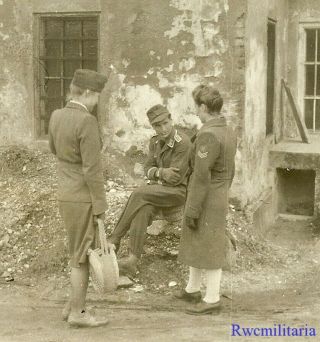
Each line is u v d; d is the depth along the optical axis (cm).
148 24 780
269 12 883
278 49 959
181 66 775
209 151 519
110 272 495
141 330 509
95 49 820
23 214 701
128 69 793
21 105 840
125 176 802
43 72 839
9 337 493
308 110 1016
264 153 889
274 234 872
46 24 830
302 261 731
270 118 948
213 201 536
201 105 536
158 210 629
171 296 600
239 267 684
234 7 750
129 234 652
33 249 670
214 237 540
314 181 966
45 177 780
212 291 552
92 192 491
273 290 633
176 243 658
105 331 507
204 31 762
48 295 600
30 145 841
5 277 639
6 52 836
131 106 797
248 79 777
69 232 504
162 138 626
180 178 623
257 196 849
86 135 488
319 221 901
